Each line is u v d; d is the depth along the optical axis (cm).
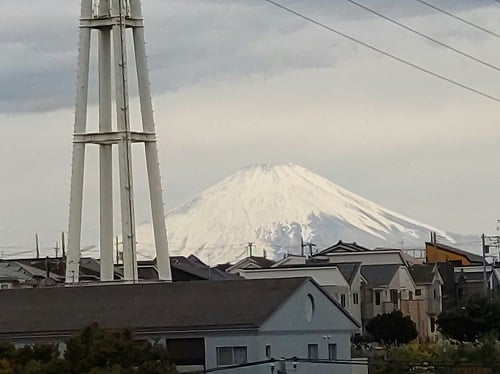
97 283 6328
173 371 5016
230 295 5816
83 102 6419
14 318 5850
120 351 5006
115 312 5778
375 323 9694
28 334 5666
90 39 6431
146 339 5519
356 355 7594
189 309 5703
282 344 5681
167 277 6538
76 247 6494
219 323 5519
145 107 6450
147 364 4922
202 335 5525
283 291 5791
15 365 4966
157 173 6488
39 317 5828
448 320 8900
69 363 4956
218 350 5531
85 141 6419
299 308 5841
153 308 5766
